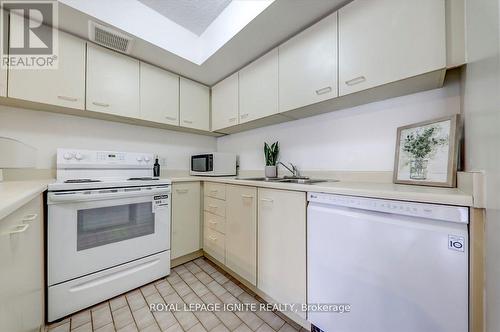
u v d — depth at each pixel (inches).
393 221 31.1
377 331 32.2
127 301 53.5
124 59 67.0
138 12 58.9
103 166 68.2
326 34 50.1
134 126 80.9
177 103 80.7
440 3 35.2
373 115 54.2
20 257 30.5
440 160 40.5
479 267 24.5
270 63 64.4
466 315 25.2
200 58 73.2
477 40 25.2
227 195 65.9
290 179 64.8
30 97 51.2
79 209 49.8
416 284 28.7
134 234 59.6
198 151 100.5
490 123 20.9
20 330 30.3
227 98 82.3
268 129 82.1
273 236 50.0
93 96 60.7
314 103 53.4
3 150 49.8
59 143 65.0
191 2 59.2
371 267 33.1
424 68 36.5
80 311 49.3
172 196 70.6
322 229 39.9
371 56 42.8
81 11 49.3
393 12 39.8
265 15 50.8
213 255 72.1
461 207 25.9
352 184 46.5
